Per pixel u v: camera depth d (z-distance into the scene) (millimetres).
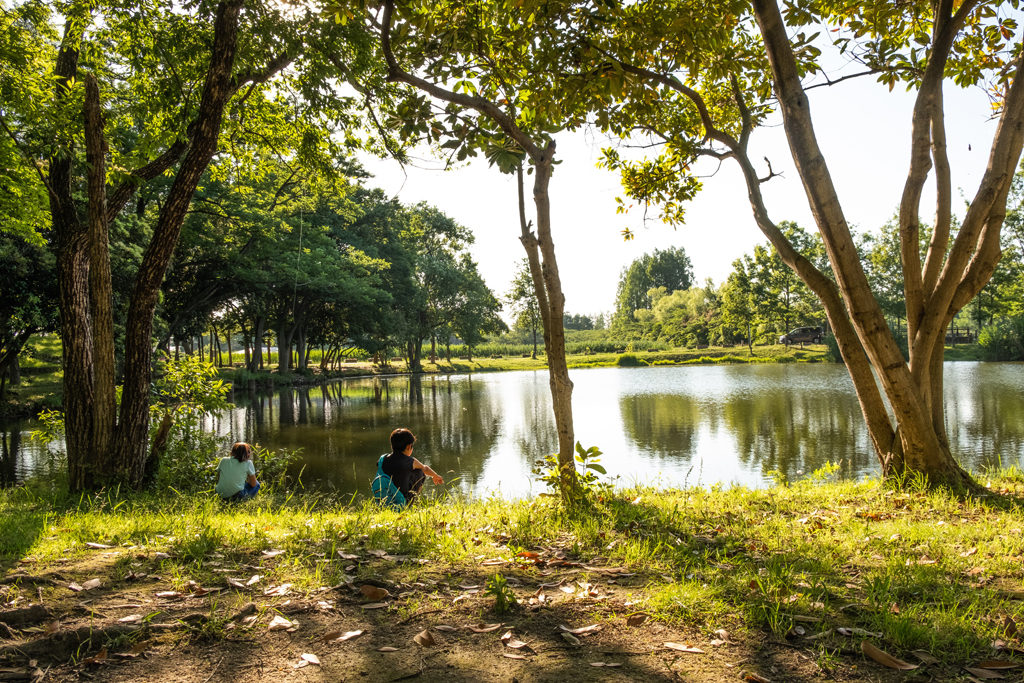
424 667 2787
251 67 10031
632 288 133250
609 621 3256
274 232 33688
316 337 55938
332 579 3836
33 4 9656
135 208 27641
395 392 35500
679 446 15758
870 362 7438
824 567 4098
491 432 18938
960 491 6836
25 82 9594
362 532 5129
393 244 50781
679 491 7883
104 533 5152
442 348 88625
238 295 38969
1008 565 4164
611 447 15852
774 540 4965
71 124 9352
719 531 5359
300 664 2814
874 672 2723
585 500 6090
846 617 3299
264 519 5902
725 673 2711
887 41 7883
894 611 3311
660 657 2871
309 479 12703
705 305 89250
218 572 4016
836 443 15625
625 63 6500
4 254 21016
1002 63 7961
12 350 25172
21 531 5109
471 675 2713
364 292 43969
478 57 6613
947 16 6930
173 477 9586
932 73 6992
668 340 93875
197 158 8664
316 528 5250
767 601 3445
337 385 42562
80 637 2998
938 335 7234
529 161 6344
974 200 6898
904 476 7180
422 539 4777
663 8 6492
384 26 6121
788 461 13609
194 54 9961
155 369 30406
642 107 6973
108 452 8742
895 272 58656
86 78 8438
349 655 2908
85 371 8922
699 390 31578
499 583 3619
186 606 3430
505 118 6086
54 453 15000
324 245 42219
